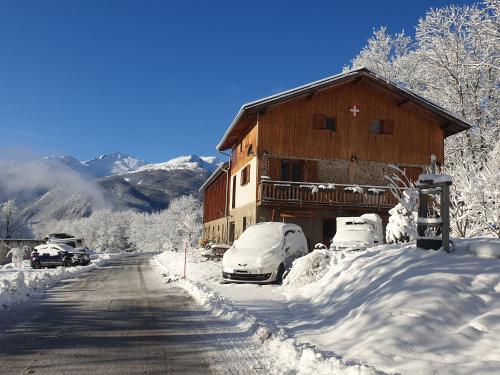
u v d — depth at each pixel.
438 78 30.27
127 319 8.21
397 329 5.45
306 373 4.75
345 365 4.52
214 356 5.64
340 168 25.02
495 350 4.81
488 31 27.50
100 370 5.09
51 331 7.18
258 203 23.55
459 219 10.71
